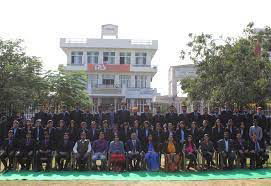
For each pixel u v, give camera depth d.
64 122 15.47
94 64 50.78
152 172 14.10
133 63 52.72
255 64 22.77
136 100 50.50
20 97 22.52
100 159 14.45
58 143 14.52
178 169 14.42
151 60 55.12
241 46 23.52
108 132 15.30
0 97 22.39
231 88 22.41
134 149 14.76
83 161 14.23
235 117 16.42
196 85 25.97
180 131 15.34
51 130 14.73
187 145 14.92
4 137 15.66
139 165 14.70
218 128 15.41
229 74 22.94
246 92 22.23
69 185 11.50
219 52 25.33
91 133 15.24
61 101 29.30
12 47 24.25
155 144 15.03
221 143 14.88
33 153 14.32
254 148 15.16
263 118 16.41
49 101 27.59
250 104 22.81
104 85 50.31
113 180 12.38
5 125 15.83
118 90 49.81
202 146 14.82
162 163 16.36
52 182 11.95
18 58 24.50
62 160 14.36
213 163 15.12
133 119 16.50
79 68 50.72
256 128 15.63
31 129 14.83
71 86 30.77
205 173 13.91
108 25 54.66
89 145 14.53
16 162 14.34
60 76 30.41
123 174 13.59
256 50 23.73
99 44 51.91
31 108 24.02
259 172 14.16
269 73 23.08
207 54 25.95
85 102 32.28
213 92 23.80
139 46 52.44
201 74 26.06
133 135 14.92
